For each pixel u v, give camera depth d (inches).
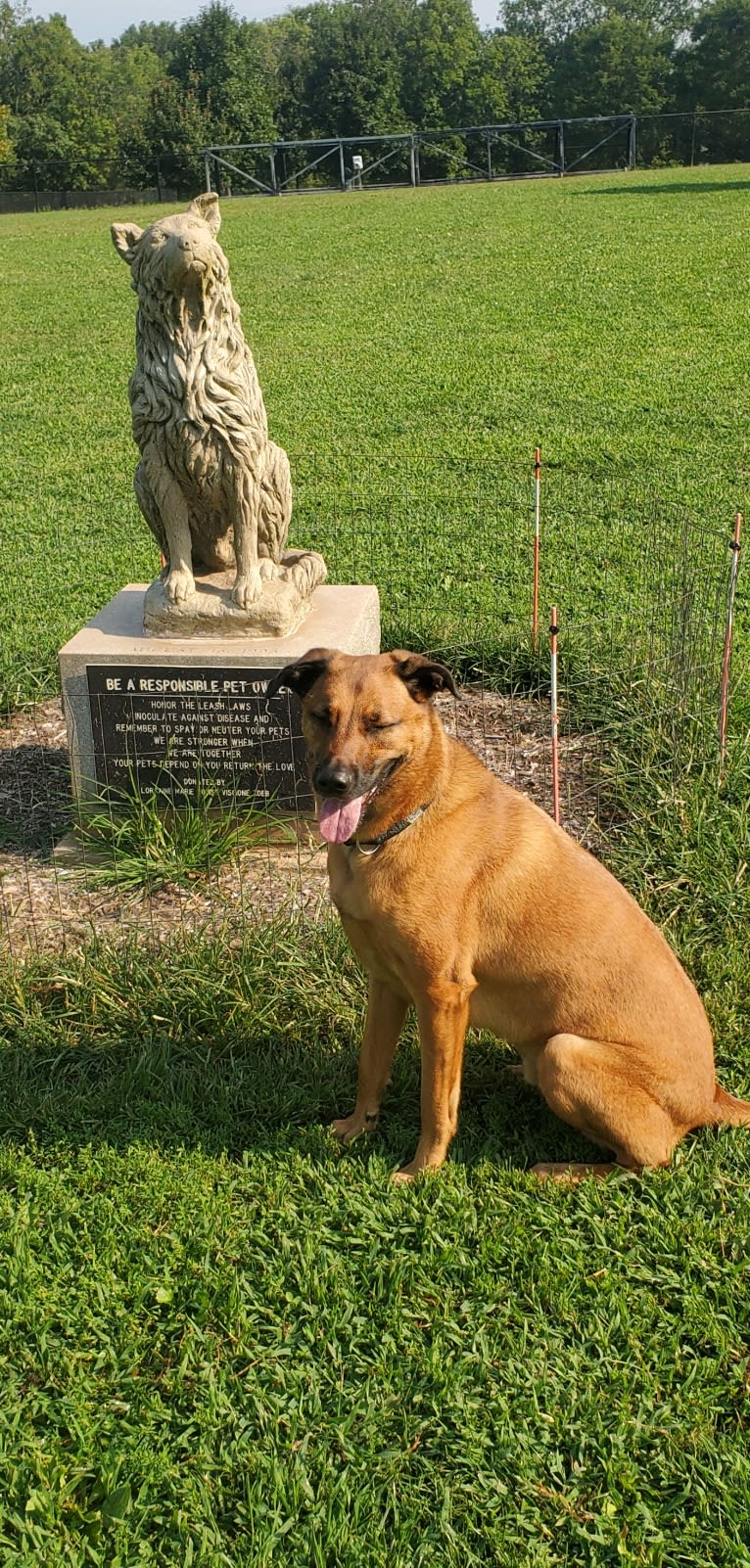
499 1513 78.3
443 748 93.4
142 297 120.3
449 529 204.1
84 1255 89.8
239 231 623.8
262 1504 78.4
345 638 125.6
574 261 449.4
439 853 91.4
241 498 123.9
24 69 1332.4
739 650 152.3
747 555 174.2
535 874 93.1
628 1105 91.5
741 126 984.3
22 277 521.0
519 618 168.2
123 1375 84.2
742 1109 95.8
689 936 112.3
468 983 92.8
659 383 287.3
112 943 111.5
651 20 1569.9
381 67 1282.0
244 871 121.0
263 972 107.9
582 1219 91.3
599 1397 82.1
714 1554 76.1
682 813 121.7
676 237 481.7
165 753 125.0
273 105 1250.6
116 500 236.2
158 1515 78.5
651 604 164.4
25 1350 85.2
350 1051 103.8
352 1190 93.3
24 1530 77.2
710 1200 91.8
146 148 1167.0
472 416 274.1
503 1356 84.6
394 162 1063.6
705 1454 80.1
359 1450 80.4
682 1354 84.7
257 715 122.5
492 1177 94.3
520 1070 102.1
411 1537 77.0
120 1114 99.3
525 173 999.6
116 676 123.7
